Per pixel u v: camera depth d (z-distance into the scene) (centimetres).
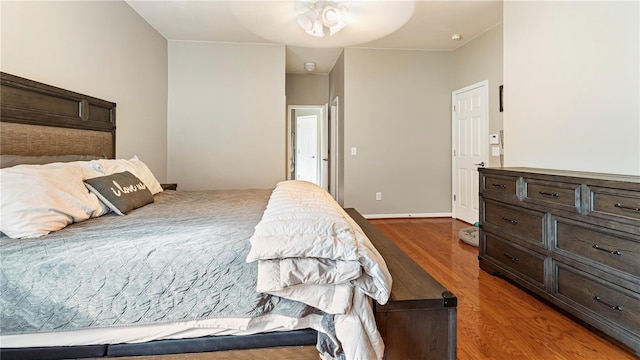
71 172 170
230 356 112
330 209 136
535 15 263
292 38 405
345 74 455
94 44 258
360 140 464
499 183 240
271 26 365
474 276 250
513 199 225
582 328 175
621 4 200
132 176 216
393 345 110
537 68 263
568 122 236
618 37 203
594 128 218
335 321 105
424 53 465
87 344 110
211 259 112
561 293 187
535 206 205
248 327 111
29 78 195
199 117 417
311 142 741
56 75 216
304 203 143
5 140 171
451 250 317
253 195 257
